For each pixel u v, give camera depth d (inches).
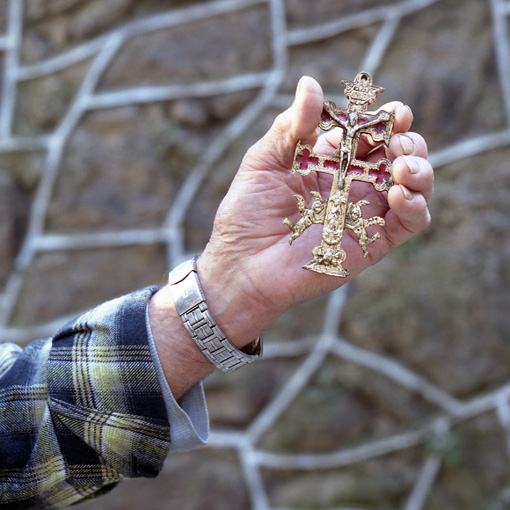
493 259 65.6
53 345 35.0
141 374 33.4
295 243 33.5
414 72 67.0
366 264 34.4
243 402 69.8
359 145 35.4
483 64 66.7
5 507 34.1
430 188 32.1
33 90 72.5
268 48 69.8
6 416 34.1
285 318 69.7
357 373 68.4
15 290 71.4
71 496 34.9
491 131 66.5
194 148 70.4
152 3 71.2
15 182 72.0
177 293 33.6
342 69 68.4
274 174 34.0
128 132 70.9
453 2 67.1
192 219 70.5
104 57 71.2
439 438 66.8
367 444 68.2
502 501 65.4
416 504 67.2
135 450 33.4
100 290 70.8
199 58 70.4
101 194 71.1
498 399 65.8
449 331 66.4
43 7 72.1
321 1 68.7
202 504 69.5
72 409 33.3
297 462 69.0
